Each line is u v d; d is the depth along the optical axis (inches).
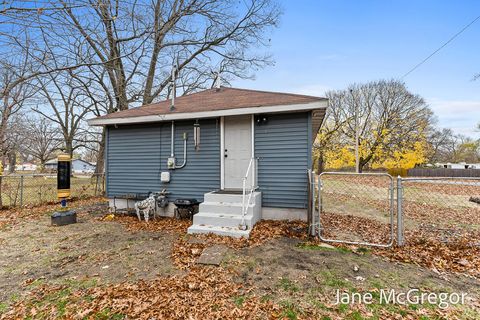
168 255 151.3
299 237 179.3
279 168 225.3
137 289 111.7
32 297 107.5
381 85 1024.2
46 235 194.2
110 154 282.5
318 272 126.4
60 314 95.3
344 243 168.6
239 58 578.9
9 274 129.4
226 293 108.0
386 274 124.3
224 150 244.2
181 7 448.5
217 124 246.1
